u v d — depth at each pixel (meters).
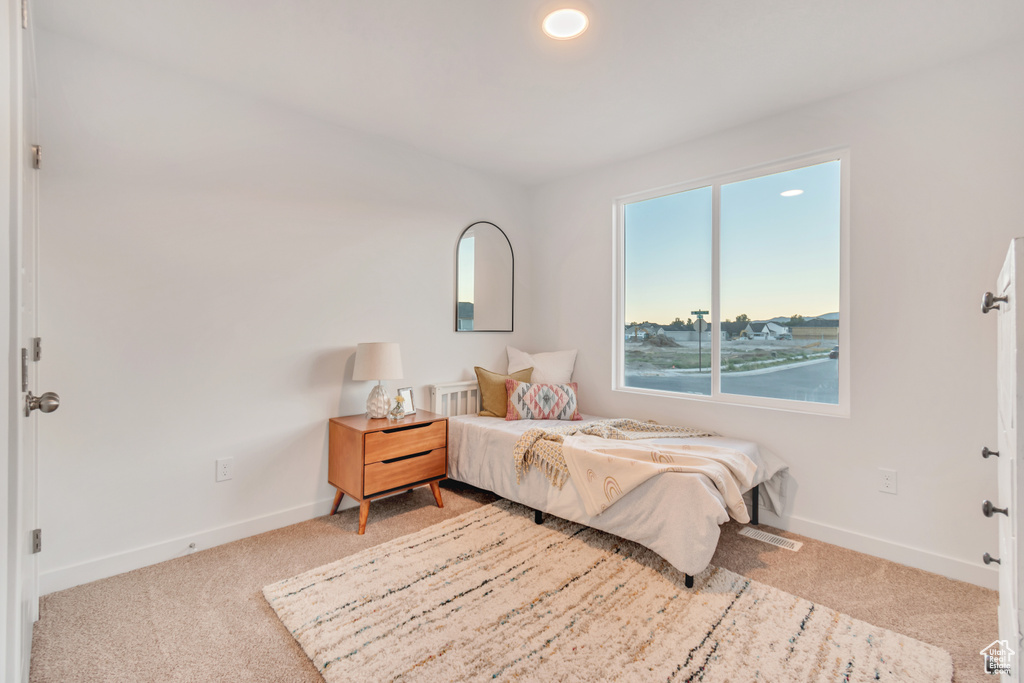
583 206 3.62
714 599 1.92
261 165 2.50
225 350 2.39
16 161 0.98
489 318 3.67
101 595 1.92
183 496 2.27
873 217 2.32
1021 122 1.96
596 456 2.32
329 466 2.80
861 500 2.37
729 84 2.31
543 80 2.29
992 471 2.04
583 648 1.62
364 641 1.64
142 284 2.14
